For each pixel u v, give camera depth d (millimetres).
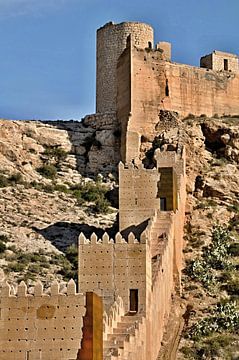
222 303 97438
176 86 130250
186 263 105188
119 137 131000
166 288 95562
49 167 128375
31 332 66812
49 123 135875
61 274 100000
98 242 85812
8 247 105188
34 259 102688
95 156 130875
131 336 75250
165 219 100938
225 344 91000
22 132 131250
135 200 101688
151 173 102312
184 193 113688
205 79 132375
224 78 133625
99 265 85312
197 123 125812
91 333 66688
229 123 125938
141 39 132875
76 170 129625
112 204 122188
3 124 130625
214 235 109562
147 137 127000
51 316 66938
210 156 122688
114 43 134125
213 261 104562
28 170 127312
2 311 67125
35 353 66625
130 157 126000
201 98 131500
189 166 119812
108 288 84875
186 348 90938
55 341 66688
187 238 109438
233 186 117688
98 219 116938
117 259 85312
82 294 67562
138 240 90500
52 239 110188
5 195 119312
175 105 129625
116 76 133125
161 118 128125
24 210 116500
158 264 91938
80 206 120250
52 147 131875
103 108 134250
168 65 130250
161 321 92438
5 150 128375
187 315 96750
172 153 112812
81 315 66938
